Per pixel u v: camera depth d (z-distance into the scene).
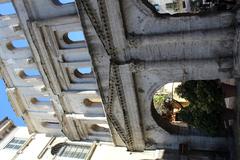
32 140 43.19
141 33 28.91
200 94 30.84
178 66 29.42
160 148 35.56
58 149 40.88
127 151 37.16
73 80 36.09
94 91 35.31
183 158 33.97
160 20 27.97
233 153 31.48
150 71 30.72
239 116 28.38
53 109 39.44
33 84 38.38
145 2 28.02
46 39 33.06
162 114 39.91
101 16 28.52
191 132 34.25
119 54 30.30
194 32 27.47
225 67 28.33
